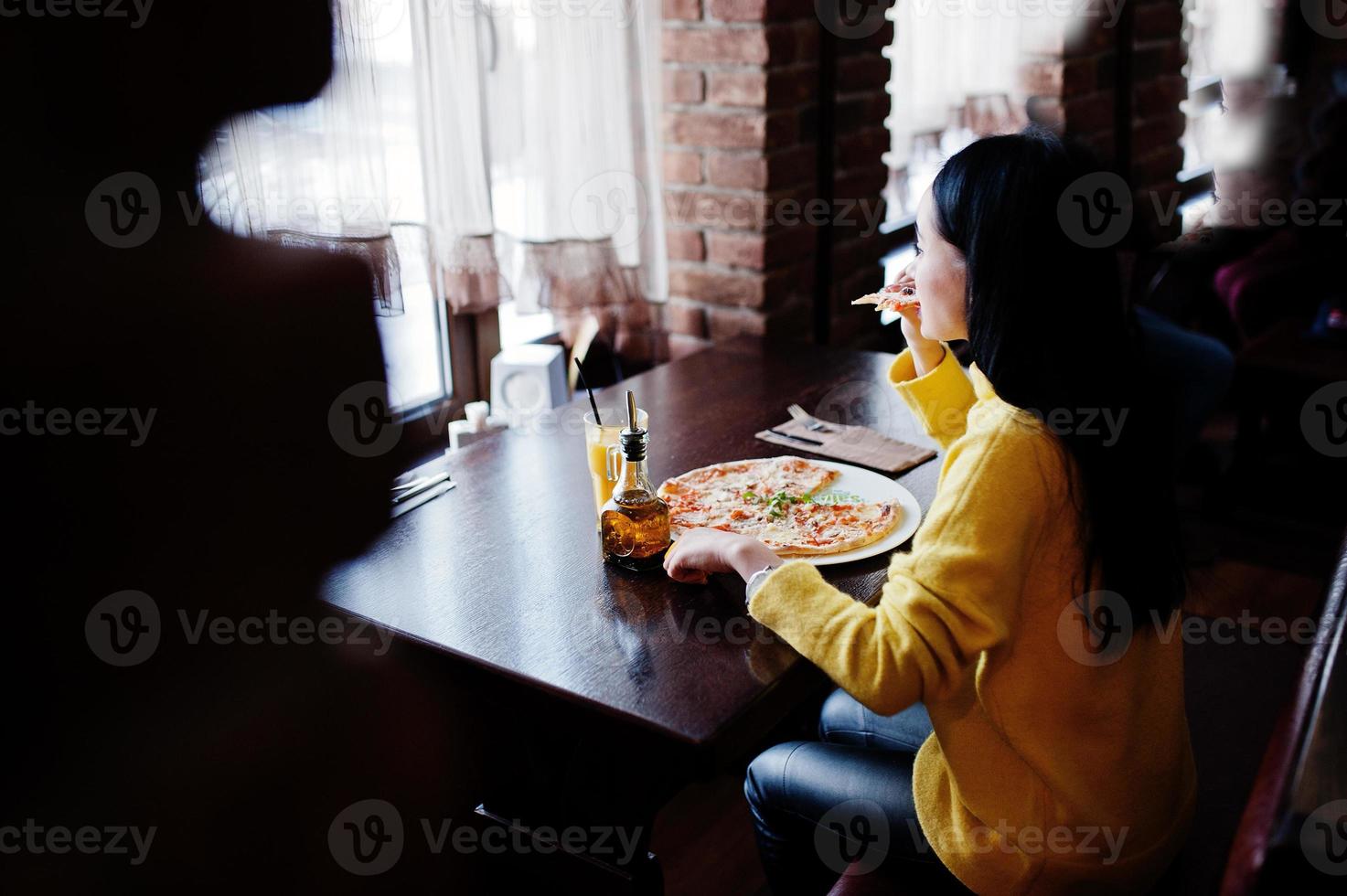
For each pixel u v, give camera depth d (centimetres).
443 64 198
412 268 207
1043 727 112
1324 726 93
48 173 113
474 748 160
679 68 253
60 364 114
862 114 280
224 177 160
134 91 117
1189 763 127
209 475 124
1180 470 337
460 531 153
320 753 144
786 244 262
